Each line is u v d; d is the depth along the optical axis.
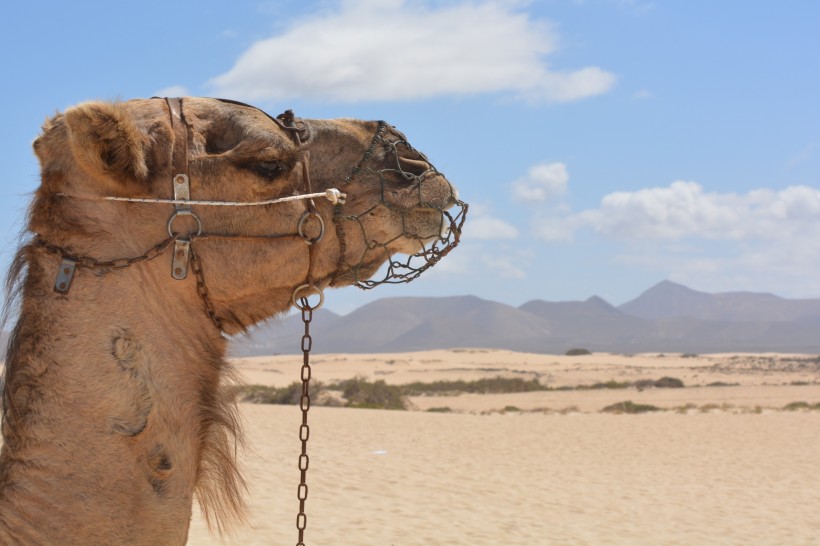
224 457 3.41
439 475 17.72
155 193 3.33
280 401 48.47
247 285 3.49
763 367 120.62
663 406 50.31
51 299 3.17
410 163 3.87
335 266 3.68
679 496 16.41
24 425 3.07
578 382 88.19
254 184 3.42
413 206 3.79
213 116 3.49
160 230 3.33
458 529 12.20
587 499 15.65
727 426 32.34
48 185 3.26
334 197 3.55
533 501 15.12
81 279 3.20
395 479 16.62
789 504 15.73
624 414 41.59
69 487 3.03
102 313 3.19
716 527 13.36
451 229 3.97
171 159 3.34
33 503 3.00
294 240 3.53
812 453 23.92
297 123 3.72
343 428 27.33
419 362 132.00
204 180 3.38
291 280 3.59
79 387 3.10
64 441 3.06
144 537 3.09
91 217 3.24
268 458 18.06
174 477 3.19
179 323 3.37
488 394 67.12
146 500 3.11
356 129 3.84
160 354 3.26
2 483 3.06
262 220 3.47
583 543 11.75
